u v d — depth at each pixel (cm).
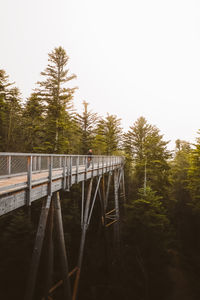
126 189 2734
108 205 2105
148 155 2145
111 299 1062
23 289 918
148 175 2202
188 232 1994
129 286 1159
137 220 1494
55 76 1539
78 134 2161
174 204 2291
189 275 1359
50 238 680
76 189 1855
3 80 1798
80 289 1087
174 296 1138
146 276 1209
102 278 1220
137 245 1414
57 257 1223
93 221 1853
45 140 1570
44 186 587
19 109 2131
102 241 1623
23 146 1941
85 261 1327
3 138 1902
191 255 1662
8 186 402
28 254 1051
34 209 1420
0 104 1764
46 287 679
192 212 2098
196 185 1862
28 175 483
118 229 1536
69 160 784
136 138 2586
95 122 2158
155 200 1503
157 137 2167
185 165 2731
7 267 964
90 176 1102
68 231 1477
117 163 1973
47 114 1594
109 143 2691
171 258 1512
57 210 678
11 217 1232
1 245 1044
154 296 1115
